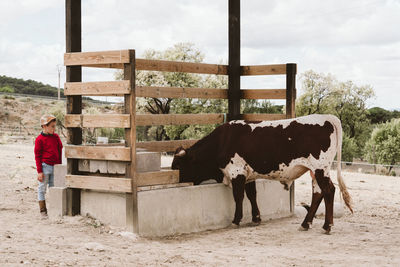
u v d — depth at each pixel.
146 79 35.31
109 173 7.30
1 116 72.00
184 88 8.69
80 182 7.46
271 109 39.00
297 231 7.71
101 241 6.39
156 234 7.17
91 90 7.34
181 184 7.91
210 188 8.00
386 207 10.52
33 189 10.77
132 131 6.88
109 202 7.29
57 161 8.06
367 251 6.25
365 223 8.60
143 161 7.23
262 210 8.75
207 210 7.93
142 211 6.98
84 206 7.64
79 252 5.51
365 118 56.56
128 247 6.09
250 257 5.71
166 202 7.31
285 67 9.10
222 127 8.20
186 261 5.39
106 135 36.81
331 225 7.46
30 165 15.45
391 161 36.06
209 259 5.54
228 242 6.89
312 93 52.44
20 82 165.00
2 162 16.02
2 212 8.20
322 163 7.32
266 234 7.48
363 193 13.15
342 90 53.88
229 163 7.99
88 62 7.34
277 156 7.64
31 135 42.50
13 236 6.25
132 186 6.88
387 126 37.31
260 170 7.83
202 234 7.54
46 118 7.88
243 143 7.87
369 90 55.03
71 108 7.72
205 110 36.84
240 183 7.92
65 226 7.23
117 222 7.18
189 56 41.00
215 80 37.09
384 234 7.46
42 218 7.74
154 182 7.23
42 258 5.05
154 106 39.06
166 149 8.64
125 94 6.92
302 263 5.43
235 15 9.68
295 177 7.74
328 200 7.39
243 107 38.22
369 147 37.72
